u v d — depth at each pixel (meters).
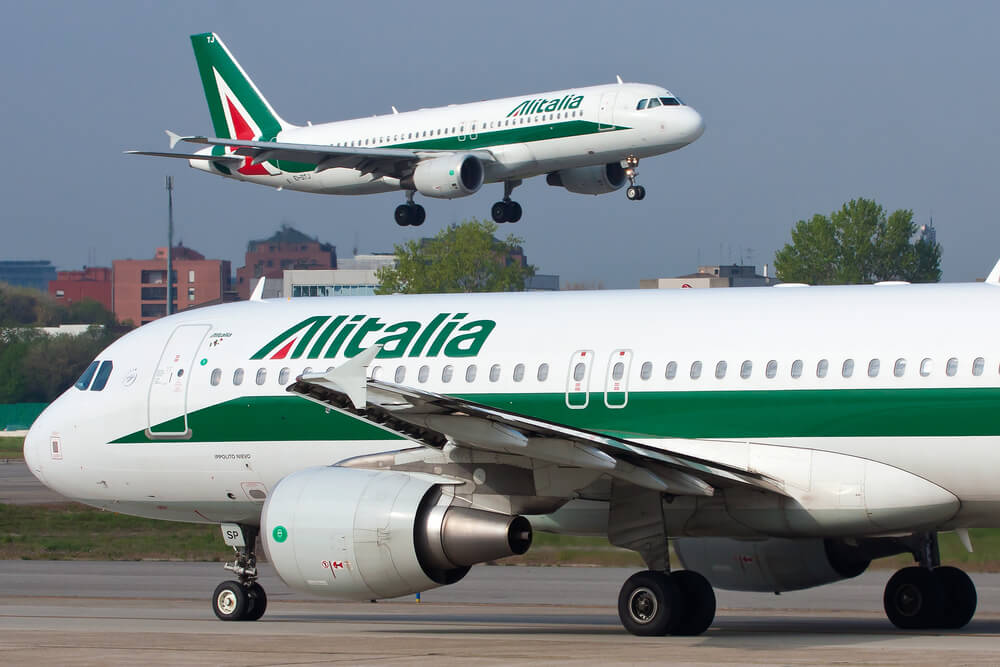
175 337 68.56
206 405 66.38
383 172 160.38
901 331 54.62
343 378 47.47
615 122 146.50
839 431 54.75
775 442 55.78
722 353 57.22
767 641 53.78
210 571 95.19
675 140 144.38
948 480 53.53
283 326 66.88
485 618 68.38
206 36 185.00
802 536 57.22
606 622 65.81
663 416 57.75
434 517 55.06
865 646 51.44
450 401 48.69
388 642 54.25
